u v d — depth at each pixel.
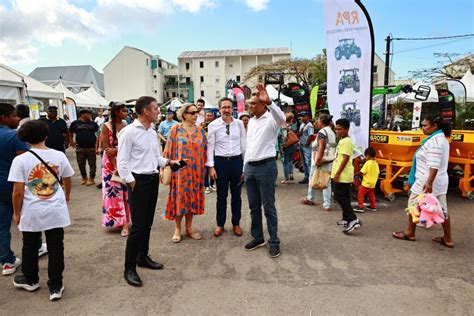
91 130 8.11
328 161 5.44
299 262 3.81
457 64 21.08
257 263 3.79
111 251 4.14
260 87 3.69
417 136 6.03
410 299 3.03
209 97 54.03
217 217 4.70
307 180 8.20
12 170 2.83
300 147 8.27
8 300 3.04
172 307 2.92
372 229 4.91
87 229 4.97
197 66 53.88
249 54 52.53
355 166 6.62
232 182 4.62
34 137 2.92
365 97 6.07
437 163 3.96
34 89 12.30
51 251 3.04
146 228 3.58
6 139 3.35
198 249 4.20
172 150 4.35
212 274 3.53
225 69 53.34
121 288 3.24
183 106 4.38
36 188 2.92
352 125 6.26
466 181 6.64
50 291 3.04
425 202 4.06
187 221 4.59
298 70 33.06
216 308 2.90
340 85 6.29
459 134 6.68
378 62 40.03
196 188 4.43
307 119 8.12
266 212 3.98
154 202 3.53
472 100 14.07
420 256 3.96
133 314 2.82
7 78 10.11
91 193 7.32
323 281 3.36
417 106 9.05
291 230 4.89
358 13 5.91
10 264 3.54
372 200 5.84
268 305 2.94
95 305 2.96
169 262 3.82
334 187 4.73
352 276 3.47
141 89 50.69
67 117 16.44
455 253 4.05
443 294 3.11
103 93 56.81
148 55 51.94
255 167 3.95
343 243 4.38
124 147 3.18
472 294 3.12
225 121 4.55
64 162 3.13
